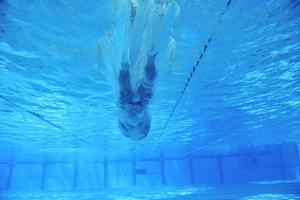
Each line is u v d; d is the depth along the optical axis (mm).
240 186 17984
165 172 26953
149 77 5129
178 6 5707
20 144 19562
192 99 11938
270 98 12727
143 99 5418
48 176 26375
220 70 9250
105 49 6742
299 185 14508
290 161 25047
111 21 5801
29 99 11016
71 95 10602
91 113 13047
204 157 27109
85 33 6488
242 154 26453
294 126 19359
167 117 14523
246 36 7336
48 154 24172
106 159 27422
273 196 9398
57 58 7711
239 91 11508
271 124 17969
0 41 6934
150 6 4945
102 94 10484
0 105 11633
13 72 8625
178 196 12297
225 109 14023
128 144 21172
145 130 6512
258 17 6641
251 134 20734
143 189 20344
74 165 27172
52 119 13781
